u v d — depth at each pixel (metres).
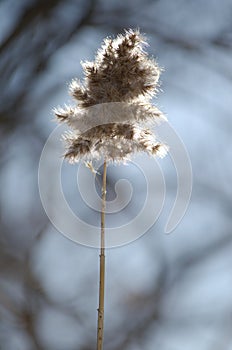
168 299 4.98
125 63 2.30
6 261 4.58
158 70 2.32
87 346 4.67
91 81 2.31
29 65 5.01
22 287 4.60
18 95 4.96
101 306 2.27
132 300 4.88
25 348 4.51
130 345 4.81
